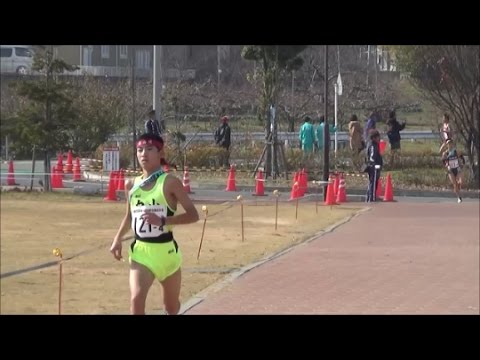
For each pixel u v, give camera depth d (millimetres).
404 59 60469
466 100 59000
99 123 69812
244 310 20453
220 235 34281
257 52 61812
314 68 91875
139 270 15742
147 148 15953
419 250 30484
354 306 20969
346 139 79938
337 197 49562
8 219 38656
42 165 69375
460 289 23188
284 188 55312
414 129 92438
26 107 61469
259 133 79688
